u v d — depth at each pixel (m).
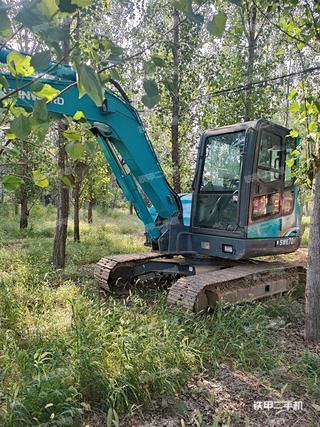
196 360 3.58
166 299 5.13
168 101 9.42
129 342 3.40
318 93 4.29
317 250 4.28
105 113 4.68
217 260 5.89
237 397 3.15
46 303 5.05
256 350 3.81
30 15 0.78
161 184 5.39
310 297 4.31
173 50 6.87
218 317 4.33
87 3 0.81
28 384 2.84
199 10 1.02
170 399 3.05
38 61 0.89
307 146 4.29
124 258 6.11
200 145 5.74
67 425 2.59
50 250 9.13
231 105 9.41
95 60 1.02
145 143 5.12
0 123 1.20
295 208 5.87
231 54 9.69
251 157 5.03
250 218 5.08
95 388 2.96
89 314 4.16
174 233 5.61
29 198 13.95
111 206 28.16
